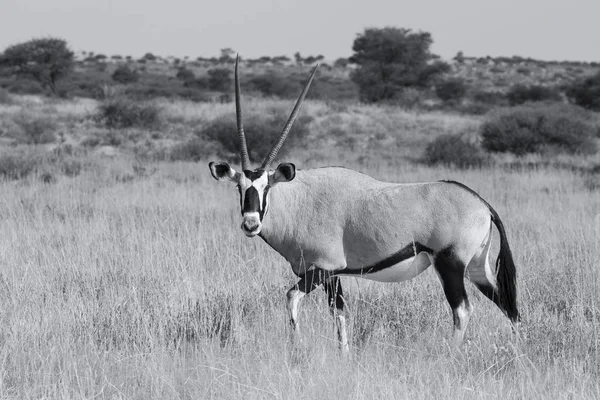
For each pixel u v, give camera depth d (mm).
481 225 23812
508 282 24406
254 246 35500
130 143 103625
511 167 84875
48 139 104875
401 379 20484
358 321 25469
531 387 19547
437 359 21906
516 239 38844
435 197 23766
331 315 24609
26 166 72000
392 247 23891
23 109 135875
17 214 44688
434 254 23844
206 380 20328
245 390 19547
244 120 99562
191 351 22875
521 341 22969
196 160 90312
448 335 24219
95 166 76812
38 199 51562
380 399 19016
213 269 31141
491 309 26516
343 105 157750
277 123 101688
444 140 92312
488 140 107062
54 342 22234
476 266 24891
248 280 29188
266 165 24109
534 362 21828
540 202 53469
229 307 26031
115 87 195125
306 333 23891
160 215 44906
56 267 31219
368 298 27500
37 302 25656
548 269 31016
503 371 21500
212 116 133875
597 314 25391
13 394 19781
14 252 33469
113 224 41250
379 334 23984
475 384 20094
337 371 20703
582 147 106125
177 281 28266
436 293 27844
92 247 34688
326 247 24281
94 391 19828
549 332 23547
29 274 29547
